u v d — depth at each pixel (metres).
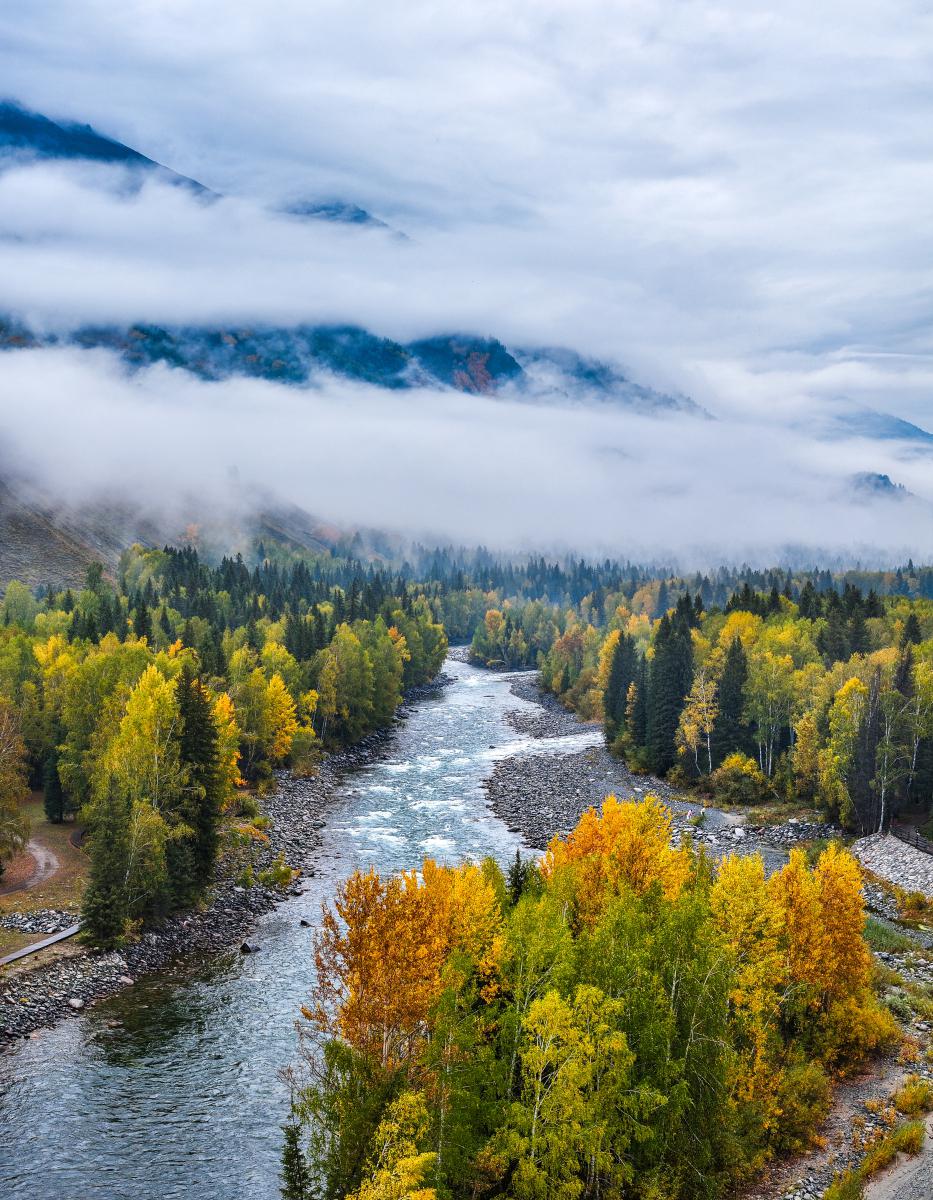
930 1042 50.09
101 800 67.44
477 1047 35.56
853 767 92.00
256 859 80.44
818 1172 39.03
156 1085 46.03
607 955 37.50
